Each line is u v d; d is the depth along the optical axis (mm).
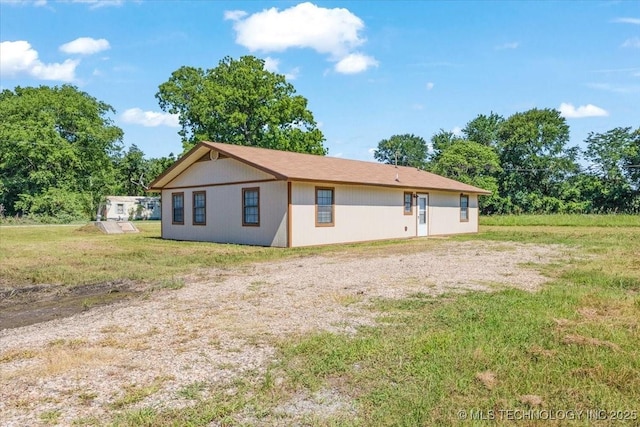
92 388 3561
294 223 15156
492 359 4004
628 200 42656
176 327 5262
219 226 17734
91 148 43188
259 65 38000
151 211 51312
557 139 47344
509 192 47938
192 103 37531
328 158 20734
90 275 9477
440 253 12852
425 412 3078
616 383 3516
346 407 3209
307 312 5871
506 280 8141
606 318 5402
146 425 2967
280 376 3766
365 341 4555
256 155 17094
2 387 3605
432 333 4789
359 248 14711
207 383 3641
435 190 21203
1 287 8648
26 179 38406
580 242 15953
